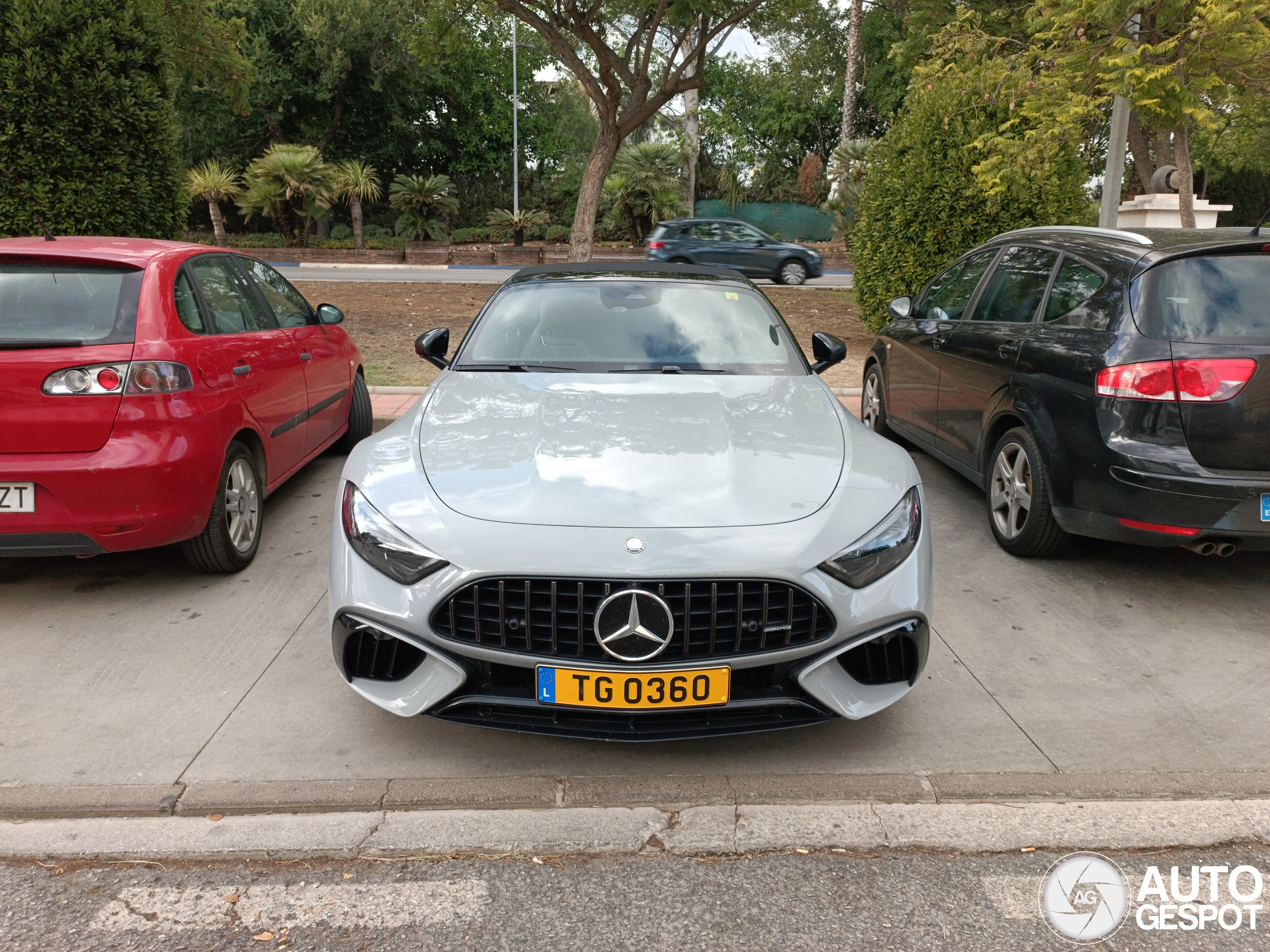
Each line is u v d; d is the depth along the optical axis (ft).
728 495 8.74
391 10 109.60
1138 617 12.76
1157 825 8.23
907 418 19.88
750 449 9.66
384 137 122.83
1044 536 14.11
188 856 7.70
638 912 7.13
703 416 10.48
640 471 9.05
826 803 8.47
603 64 51.47
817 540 8.39
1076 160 33.19
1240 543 11.86
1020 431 14.40
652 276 14.73
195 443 12.02
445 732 9.60
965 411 16.58
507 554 8.11
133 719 9.74
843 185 97.50
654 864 7.67
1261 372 11.54
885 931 6.97
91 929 6.88
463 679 8.28
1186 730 9.83
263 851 7.76
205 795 8.36
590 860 7.72
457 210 117.80
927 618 8.91
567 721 8.41
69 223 28.86
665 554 8.04
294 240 103.30
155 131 30.42
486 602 8.23
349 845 7.83
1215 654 11.67
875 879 7.54
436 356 14.10
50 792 8.38
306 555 14.61
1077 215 33.01
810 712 8.56
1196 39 23.49
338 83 113.80
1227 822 8.28
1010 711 10.20
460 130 126.93
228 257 15.55
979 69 29.25
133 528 11.60
